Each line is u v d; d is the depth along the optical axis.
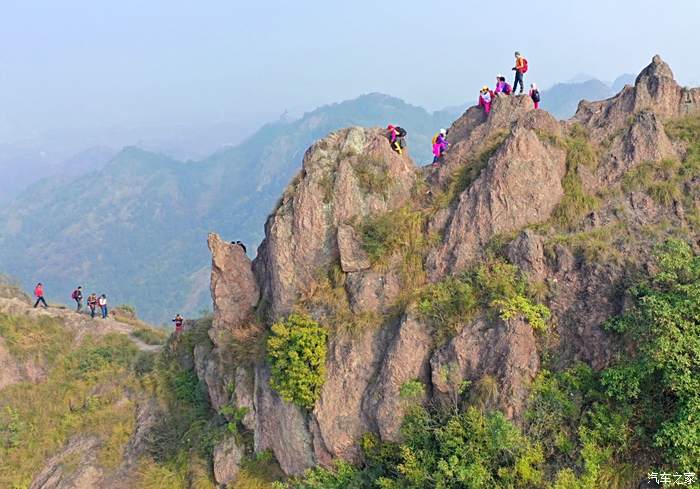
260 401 24.44
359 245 23.56
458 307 20.25
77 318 39.72
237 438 25.20
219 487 24.69
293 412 22.48
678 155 22.08
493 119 25.55
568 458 16.34
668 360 15.76
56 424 31.91
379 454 20.08
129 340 38.47
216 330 28.55
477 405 18.17
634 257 19.09
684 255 18.05
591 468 15.66
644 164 21.80
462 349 19.22
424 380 19.98
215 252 28.50
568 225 21.17
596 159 22.64
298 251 24.70
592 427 16.61
